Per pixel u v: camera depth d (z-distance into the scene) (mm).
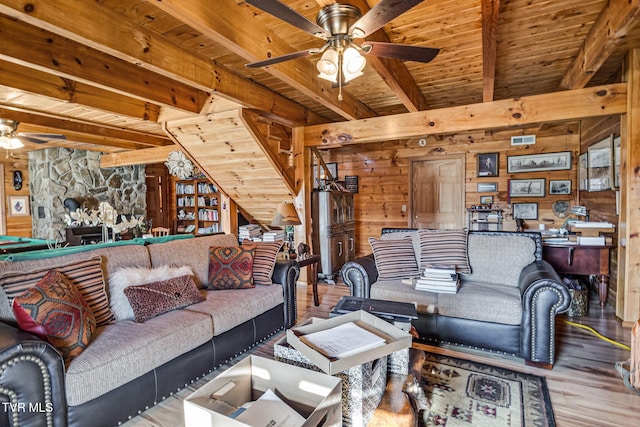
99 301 2145
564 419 1884
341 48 1976
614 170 3598
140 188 7898
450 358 2602
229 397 1363
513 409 1968
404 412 1394
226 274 2969
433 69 3627
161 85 3438
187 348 2162
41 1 1867
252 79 3721
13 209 6559
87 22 2109
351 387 1357
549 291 2363
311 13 2512
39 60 2430
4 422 1440
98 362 1713
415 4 1565
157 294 2352
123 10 2324
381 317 1876
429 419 1891
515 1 2406
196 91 3871
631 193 3133
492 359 2590
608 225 3553
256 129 4043
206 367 2314
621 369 2293
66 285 1927
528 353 2436
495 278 3010
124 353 1821
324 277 5164
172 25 2543
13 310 1683
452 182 5895
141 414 2004
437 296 2748
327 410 1187
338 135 4555
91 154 6949
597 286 4141
